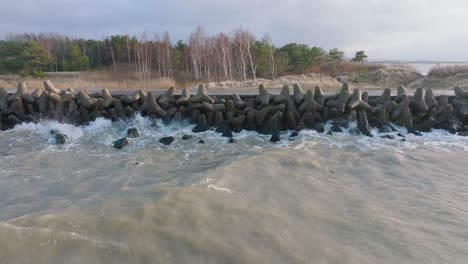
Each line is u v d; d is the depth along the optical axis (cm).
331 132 878
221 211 428
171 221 398
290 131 909
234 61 3738
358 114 911
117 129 905
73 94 955
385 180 583
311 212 439
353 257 343
